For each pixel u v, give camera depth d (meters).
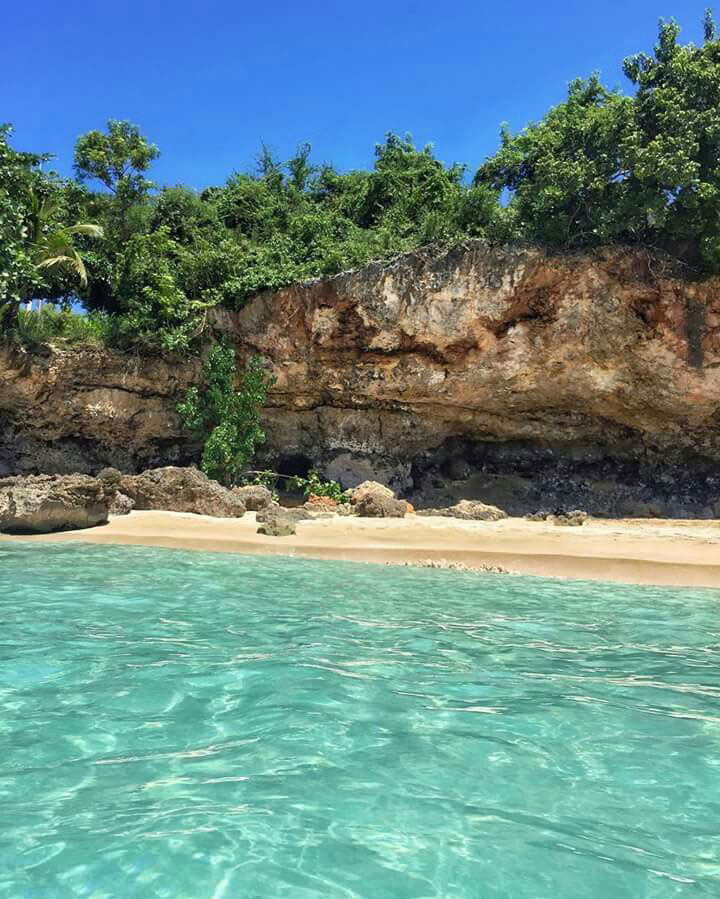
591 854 3.10
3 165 22.92
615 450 24.73
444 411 24.22
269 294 23.73
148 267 24.42
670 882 2.89
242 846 3.11
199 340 24.50
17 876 2.86
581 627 7.93
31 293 24.38
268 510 19.33
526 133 23.95
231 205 29.33
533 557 13.28
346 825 3.31
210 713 4.76
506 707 5.05
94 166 25.89
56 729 4.44
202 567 12.05
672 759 4.16
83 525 17.20
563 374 22.36
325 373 23.86
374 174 28.50
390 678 5.70
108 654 6.19
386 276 22.23
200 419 23.86
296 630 7.38
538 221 21.48
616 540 16.06
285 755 4.10
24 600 8.73
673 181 19.38
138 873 2.88
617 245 20.80
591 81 24.09
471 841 3.19
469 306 21.84
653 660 6.48
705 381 21.20
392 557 13.80
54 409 23.88
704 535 16.97
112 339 24.06
